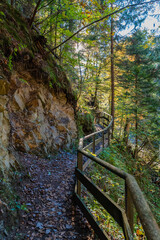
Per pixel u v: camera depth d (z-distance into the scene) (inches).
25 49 179.3
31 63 192.5
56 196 130.9
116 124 644.1
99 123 608.1
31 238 86.4
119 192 192.5
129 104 446.9
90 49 407.8
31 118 192.5
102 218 120.8
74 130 300.8
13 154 141.2
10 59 144.6
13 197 103.8
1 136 122.9
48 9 256.5
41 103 212.2
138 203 41.9
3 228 79.4
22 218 98.3
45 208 113.8
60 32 275.6
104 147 322.7
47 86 226.2
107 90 540.4
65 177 169.0
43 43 221.5
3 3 173.2
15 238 81.4
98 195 86.1
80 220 106.7
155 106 392.5
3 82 123.0
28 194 123.0
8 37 150.1
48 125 229.9
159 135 381.7
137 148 426.6
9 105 167.0
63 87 266.7
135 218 160.1
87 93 401.4
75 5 209.0
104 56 496.1
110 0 205.8
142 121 416.5
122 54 536.1
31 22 207.6
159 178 365.7
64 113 278.8
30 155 176.9
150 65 434.6
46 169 173.6
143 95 420.5
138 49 434.0
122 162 319.6
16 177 125.3
